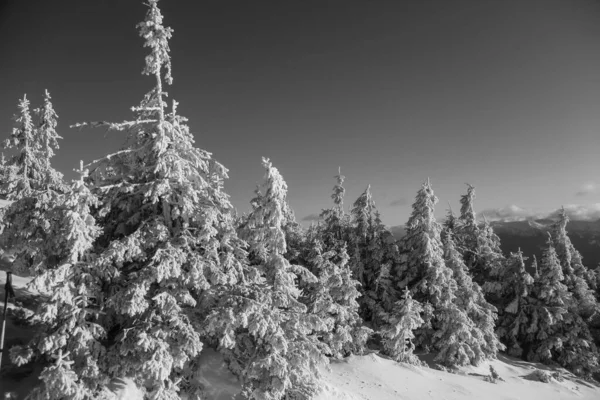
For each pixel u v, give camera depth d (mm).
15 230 14203
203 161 13688
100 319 11367
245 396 11930
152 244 11414
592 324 34812
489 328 28312
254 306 11602
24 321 13234
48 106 20375
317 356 13406
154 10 12148
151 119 12812
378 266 28438
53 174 19562
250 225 14375
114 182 12828
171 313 10867
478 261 37875
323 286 20016
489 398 20531
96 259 10438
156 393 10438
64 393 8883
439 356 25062
